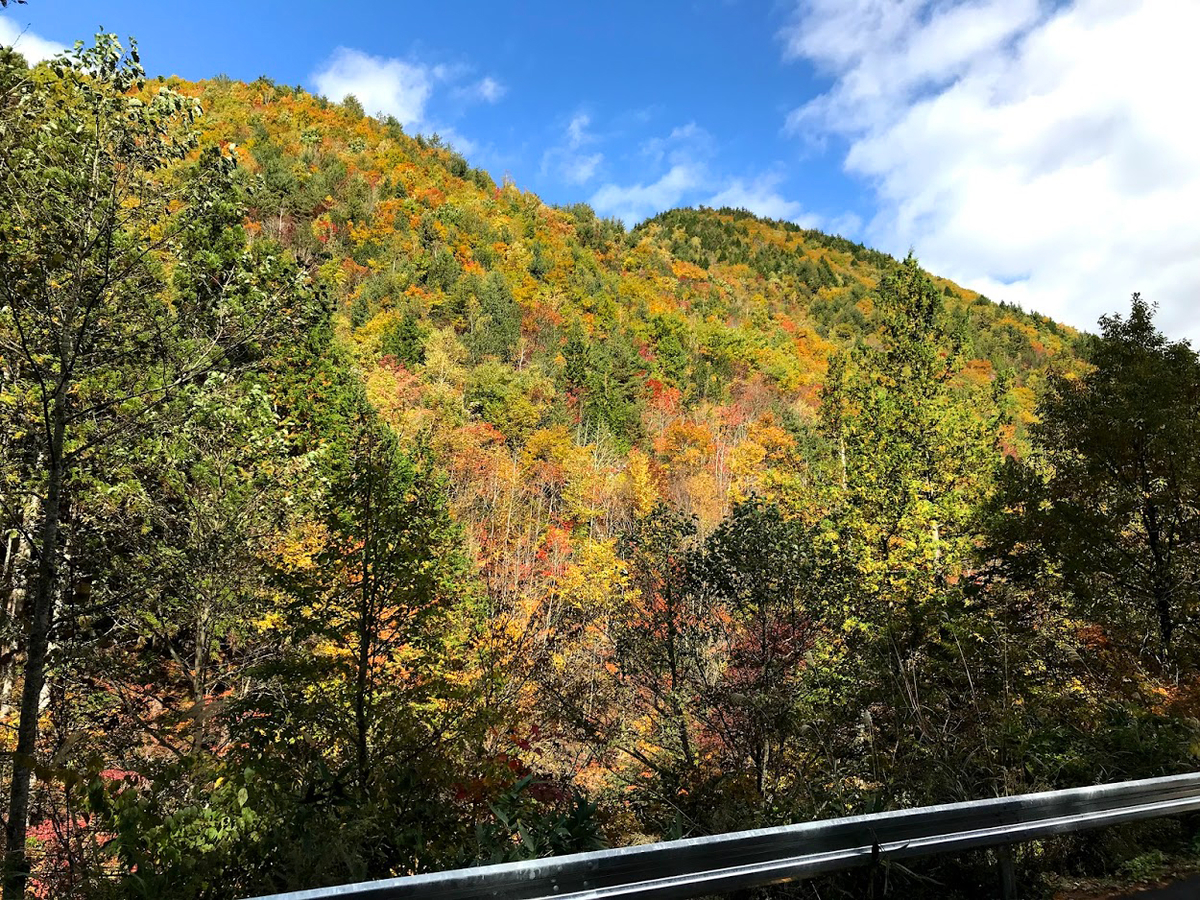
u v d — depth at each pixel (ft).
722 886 10.50
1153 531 46.34
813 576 35.83
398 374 163.94
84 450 30.78
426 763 23.63
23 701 26.71
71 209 27.14
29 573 34.35
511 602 74.64
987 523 54.29
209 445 37.55
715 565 35.65
